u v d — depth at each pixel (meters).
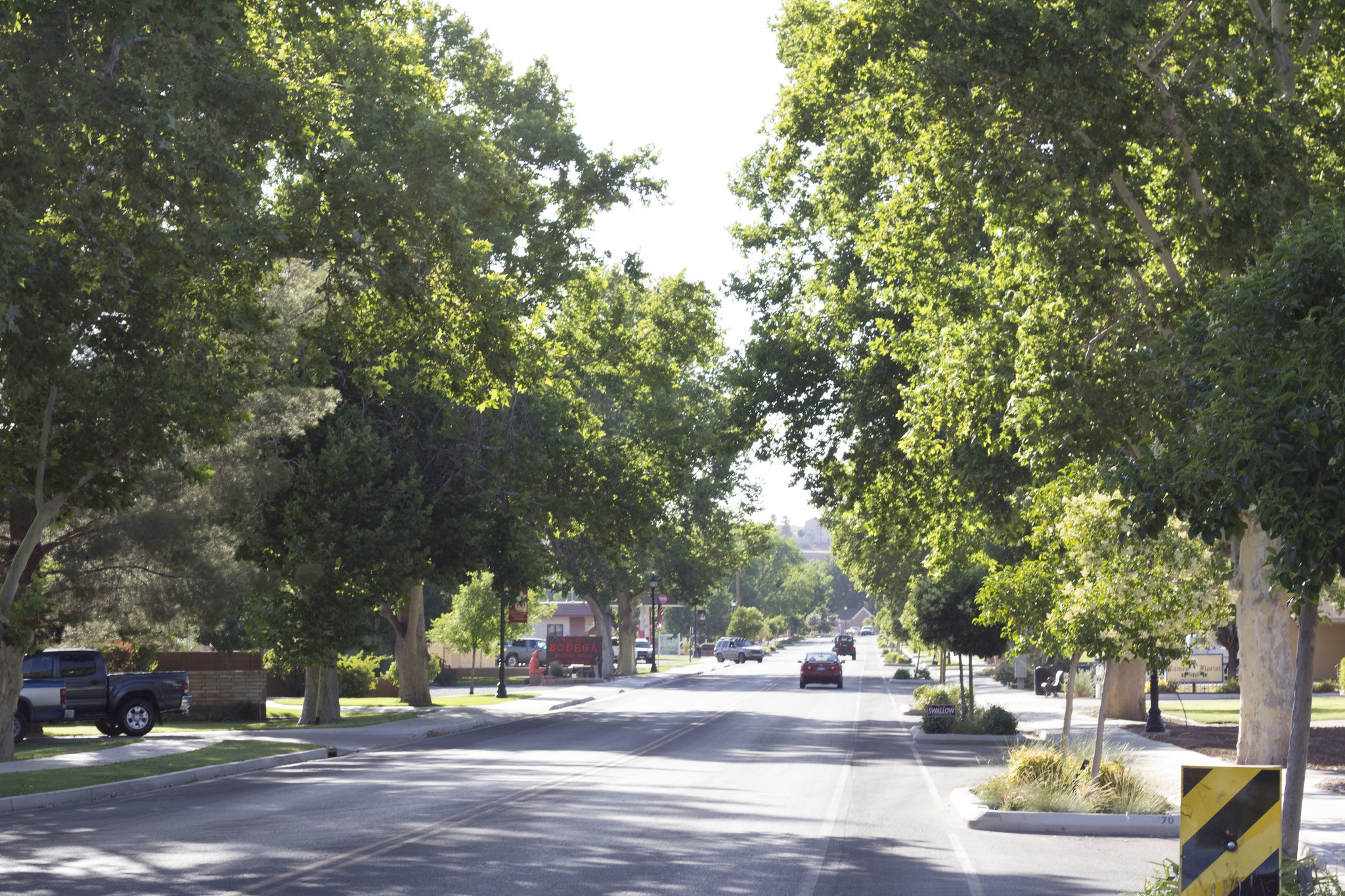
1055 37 18.14
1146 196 21.22
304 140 19.33
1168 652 16.09
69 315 17.69
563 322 38.50
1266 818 7.23
